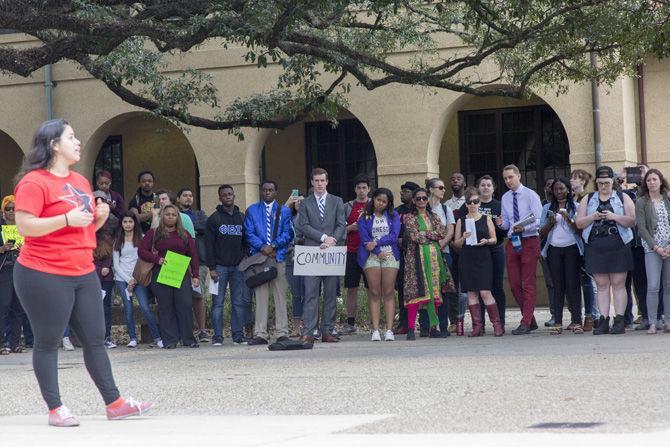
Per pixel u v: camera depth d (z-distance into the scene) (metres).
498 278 18.34
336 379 11.61
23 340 20.84
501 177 27.47
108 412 9.14
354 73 20.02
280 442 7.37
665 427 7.53
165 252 18.56
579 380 10.55
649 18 17.86
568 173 26.92
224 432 8.00
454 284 18.77
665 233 16.45
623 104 24.53
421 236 17.92
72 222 8.77
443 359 13.62
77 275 8.95
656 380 10.38
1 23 16.89
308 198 18.03
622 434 7.22
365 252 18.12
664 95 25.80
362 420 8.48
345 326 19.92
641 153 25.94
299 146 29.16
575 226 17.25
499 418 8.27
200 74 22.25
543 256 17.97
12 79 28.06
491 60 25.25
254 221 18.30
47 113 27.83
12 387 12.55
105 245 19.09
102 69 20.66
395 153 25.84
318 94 21.81
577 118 24.83
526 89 20.75
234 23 16.97
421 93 25.69
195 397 10.67
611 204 16.77
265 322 18.52
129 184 30.72
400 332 19.62
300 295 19.61
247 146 26.80
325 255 17.59
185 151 30.33
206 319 21.61
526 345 15.34
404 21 21.05
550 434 7.33
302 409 9.48
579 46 18.84
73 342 20.16
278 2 16.34
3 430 8.60
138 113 27.41
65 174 9.01
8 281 18.53
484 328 18.84
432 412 8.79
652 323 16.48
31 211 8.72
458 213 18.69
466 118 27.77
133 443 7.56
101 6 18.08
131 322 19.14
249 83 26.75
